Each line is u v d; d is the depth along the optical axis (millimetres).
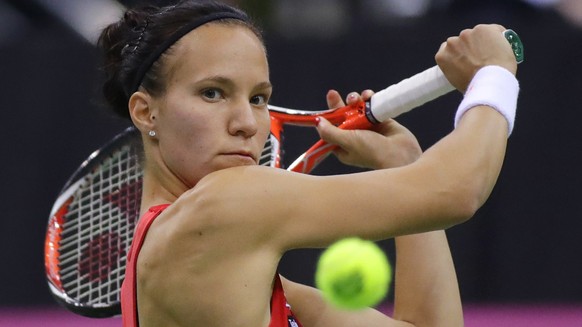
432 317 10688
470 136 8609
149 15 9477
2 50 27312
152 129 9383
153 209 9289
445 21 26688
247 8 28297
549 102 25766
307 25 28547
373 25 27094
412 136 11555
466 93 9141
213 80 8898
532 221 25797
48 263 12180
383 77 25812
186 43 9047
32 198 27156
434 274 10812
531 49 25859
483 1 27359
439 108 25500
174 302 8750
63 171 27078
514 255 25812
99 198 12555
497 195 25938
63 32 29172
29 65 27250
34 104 27172
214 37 9039
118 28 9836
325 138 11250
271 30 28453
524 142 25891
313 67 26016
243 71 8961
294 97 26016
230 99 8992
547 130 25766
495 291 25875
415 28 26031
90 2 29562
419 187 8375
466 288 25906
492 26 9414
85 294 12180
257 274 8539
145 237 9164
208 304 8609
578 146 25656
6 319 26000
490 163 8547
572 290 25656
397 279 10930
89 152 26984
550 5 27453
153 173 9625
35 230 27141
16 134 27219
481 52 9266
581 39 25688
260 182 8578
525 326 24109
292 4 28719
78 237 12414
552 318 24609
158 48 9133
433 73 10969
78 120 27047
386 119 11531
